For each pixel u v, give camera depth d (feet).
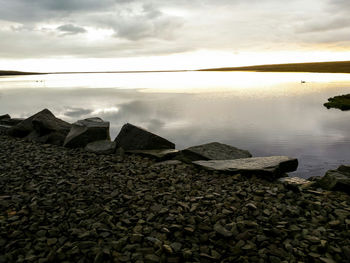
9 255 19.77
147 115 131.95
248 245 21.43
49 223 24.30
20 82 533.96
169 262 19.71
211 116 128.16
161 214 26.32
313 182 36.01
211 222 25.00
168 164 44.86
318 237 22.59
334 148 67.46
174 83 431.84
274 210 27.22
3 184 32.91
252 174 38.24
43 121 60.29
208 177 38.34
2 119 81.30
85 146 53.93
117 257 19.98
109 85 400.06
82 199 28.78
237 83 405.59
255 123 109.60
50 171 37.99
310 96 218.18
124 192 31.63
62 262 19.34
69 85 415.23
